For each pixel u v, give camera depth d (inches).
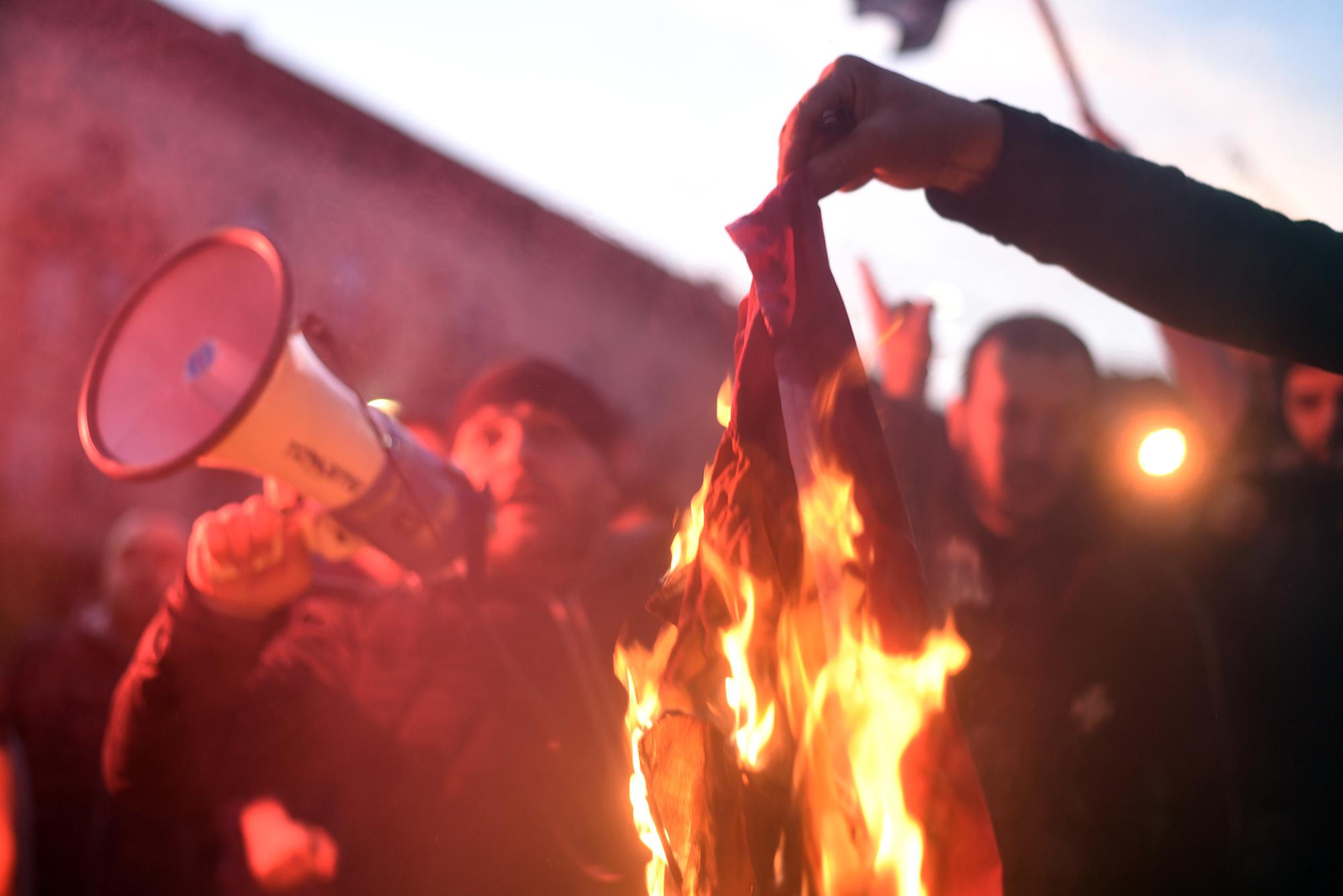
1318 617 72.4
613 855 66.9
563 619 70.7
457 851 66.4
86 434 59.7
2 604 360.8
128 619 109.4
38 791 103.2
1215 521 78.3
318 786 69.0
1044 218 49.5
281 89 359.9
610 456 79.4
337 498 61.3
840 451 42.2
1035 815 65.0
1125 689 66.6
